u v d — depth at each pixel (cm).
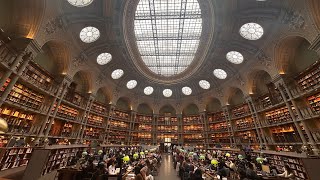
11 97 1187
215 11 1711
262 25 1644
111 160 1019
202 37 2192
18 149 1091
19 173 1018
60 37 1584
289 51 1616
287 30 1467
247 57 2064
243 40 1909
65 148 1384
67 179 764
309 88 1391
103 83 2606
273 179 758
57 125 1812
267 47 1766
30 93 1399
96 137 2494
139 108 3606
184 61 2841
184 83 3225
